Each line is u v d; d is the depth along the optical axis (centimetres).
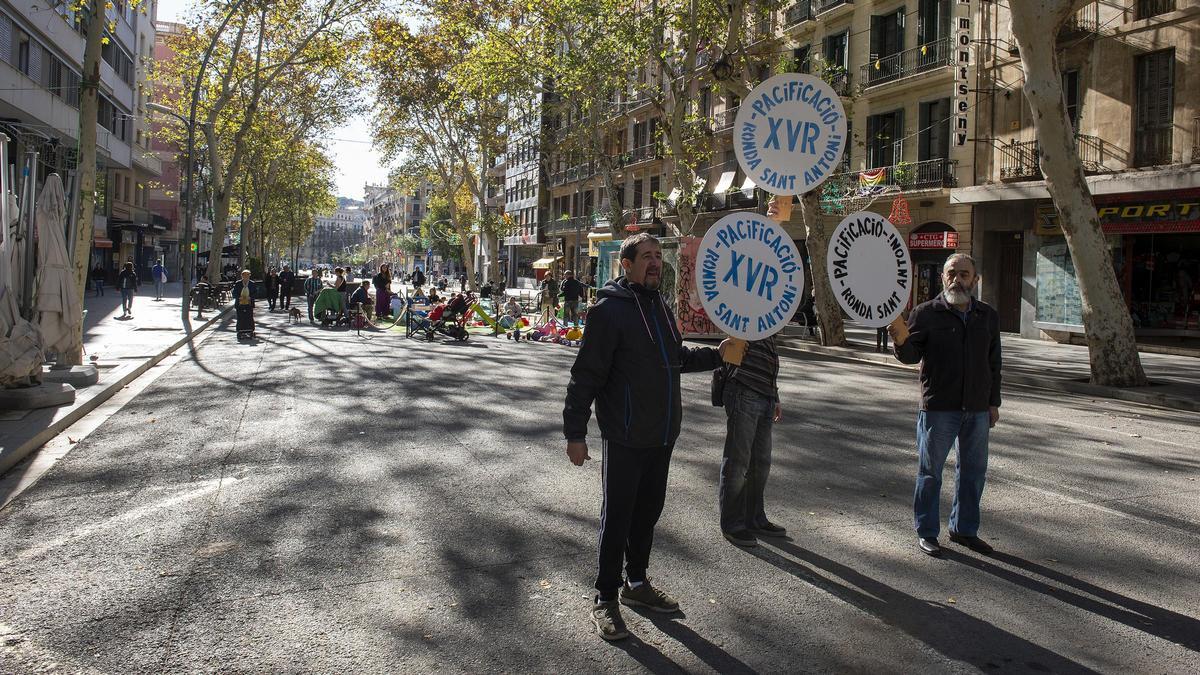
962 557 466
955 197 2428
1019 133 2300
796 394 1136
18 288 1117
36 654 339
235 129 3509
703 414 945
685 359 407
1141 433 890
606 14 2219
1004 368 1541
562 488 605
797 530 512
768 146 442
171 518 527
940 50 2580
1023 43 1267
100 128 3422
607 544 368
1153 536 506
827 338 1995
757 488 495
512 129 3784
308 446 746
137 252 5219
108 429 826
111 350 1487
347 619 375
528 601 397
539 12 2473
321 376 1249
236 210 6369
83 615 378
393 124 4372
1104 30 2045
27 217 1126
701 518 535
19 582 418
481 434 807
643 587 390
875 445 780
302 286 4309
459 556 458
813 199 1983
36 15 2559
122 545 475
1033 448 783
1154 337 2064
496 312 2391
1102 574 440
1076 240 1291
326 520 523
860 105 2916
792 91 443
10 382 885
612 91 2636
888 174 2769
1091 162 2084
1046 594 412
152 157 4772
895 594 411
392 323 2589
